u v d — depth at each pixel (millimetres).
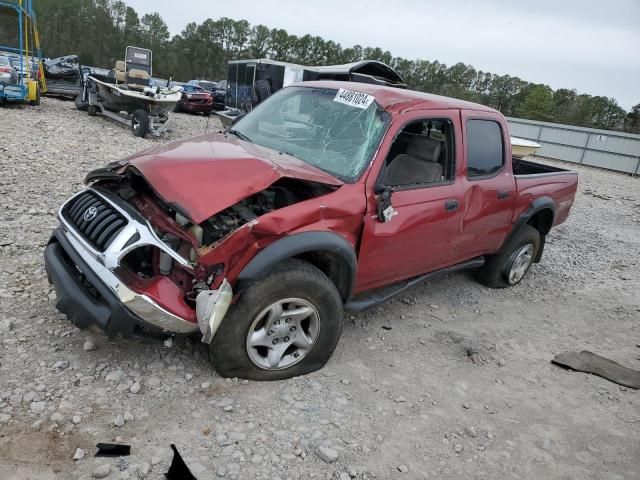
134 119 12812
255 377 3191
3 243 4656
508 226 5066
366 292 3918
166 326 2773
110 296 2736
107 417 2729
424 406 3365
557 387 3912
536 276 6516
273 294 2969
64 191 6605
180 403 2918
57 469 2363
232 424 2838
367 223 3400
